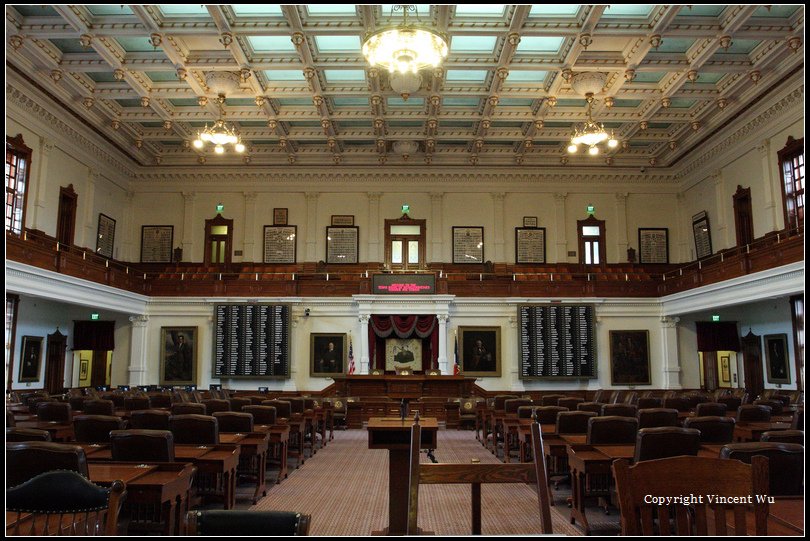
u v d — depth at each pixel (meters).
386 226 20.42
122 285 16.41
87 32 11.98
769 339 16.64
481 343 17.70
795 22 11.97
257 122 17.72
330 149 19.20
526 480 2.62
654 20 11.91
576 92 14.92
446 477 2.61
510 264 20.31
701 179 19.28
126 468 4.33
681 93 15.17
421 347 18.09
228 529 2.23
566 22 12.01
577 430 6.83
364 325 17.34
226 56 13.49
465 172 20.56
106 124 17.05
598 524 5.56
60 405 8.10
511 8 11.56
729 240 17.73
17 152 14.33
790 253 12.09
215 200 20.56
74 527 3.05
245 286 17.83
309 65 13.64
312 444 10.02
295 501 6.56
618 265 20.22
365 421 14.72
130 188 20.38
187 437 5.88
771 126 15.47
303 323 17.75
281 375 17.23
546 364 17.44
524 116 16.70
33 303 16.09
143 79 14.69
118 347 17.88
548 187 20.62
